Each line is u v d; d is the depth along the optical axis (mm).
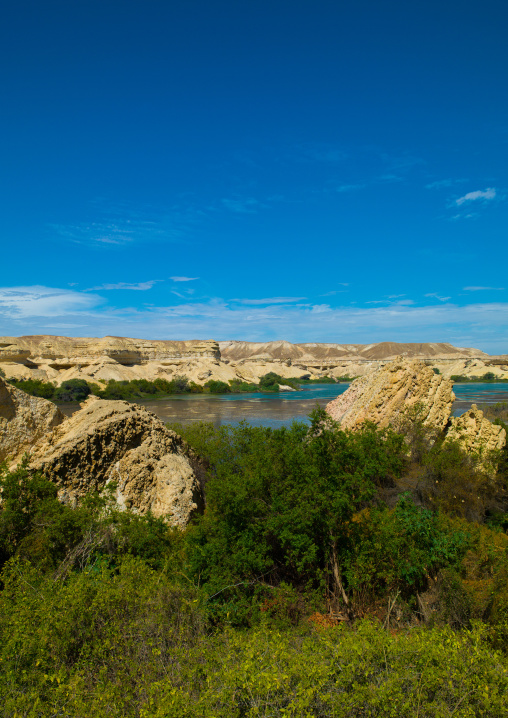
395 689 4957
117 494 13438
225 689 5020
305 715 4832
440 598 8484
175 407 77812
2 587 9289
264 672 5188
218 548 9391
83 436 13703
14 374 97188
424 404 19938
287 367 174250
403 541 9359
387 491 14406
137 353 142875
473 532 10852
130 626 6340
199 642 6520
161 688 5199
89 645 6109
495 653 5883
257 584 9031
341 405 29531
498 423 21391
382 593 9281
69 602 6457
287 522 9461
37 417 17219
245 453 16875
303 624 8258
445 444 18438
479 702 5000
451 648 5602
